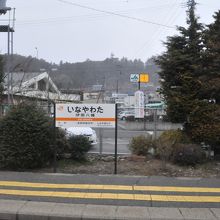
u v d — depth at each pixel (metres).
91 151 14.99
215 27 12.66
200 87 12.02
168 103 12.29
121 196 7.91
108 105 10.30
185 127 12.38
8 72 23.36
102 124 10.32
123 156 12.38
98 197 7.82
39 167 10.79
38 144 10.47
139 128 32.22
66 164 11.23
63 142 11.36
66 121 10.41
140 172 10.36
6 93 21.66
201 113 11.84
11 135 10.45
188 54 12.37
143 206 7.25
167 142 11.51
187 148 11.11
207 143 12.02
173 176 9.97
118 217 6.56
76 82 59.00
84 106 10.36
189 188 8.61
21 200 7.59
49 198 7.73
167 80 12.62
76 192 8.20
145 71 45.06
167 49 12.75
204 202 7.52
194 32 12.64
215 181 9.32
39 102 14.08
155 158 11.97
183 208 7.13
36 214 6.71
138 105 23.86
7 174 10.00
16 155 10.41
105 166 11.09
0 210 6.90
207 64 12.42
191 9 13.77
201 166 10.98
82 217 6.61
